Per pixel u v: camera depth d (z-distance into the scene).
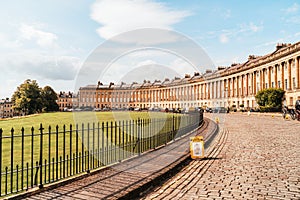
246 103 82.19
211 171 7.92
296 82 57.31
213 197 5.65
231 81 92.62
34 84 82.69
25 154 10.68
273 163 8.85
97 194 5.48
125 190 5.70
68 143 13.27
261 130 20.86
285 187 6.27
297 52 56.59
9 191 6.00
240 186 6.38
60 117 34.03
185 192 6.04
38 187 5.82
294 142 13.88
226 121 32.59
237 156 10.16
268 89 54.78
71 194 5.50
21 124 26.38
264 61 71.88
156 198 5.71
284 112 39.09
